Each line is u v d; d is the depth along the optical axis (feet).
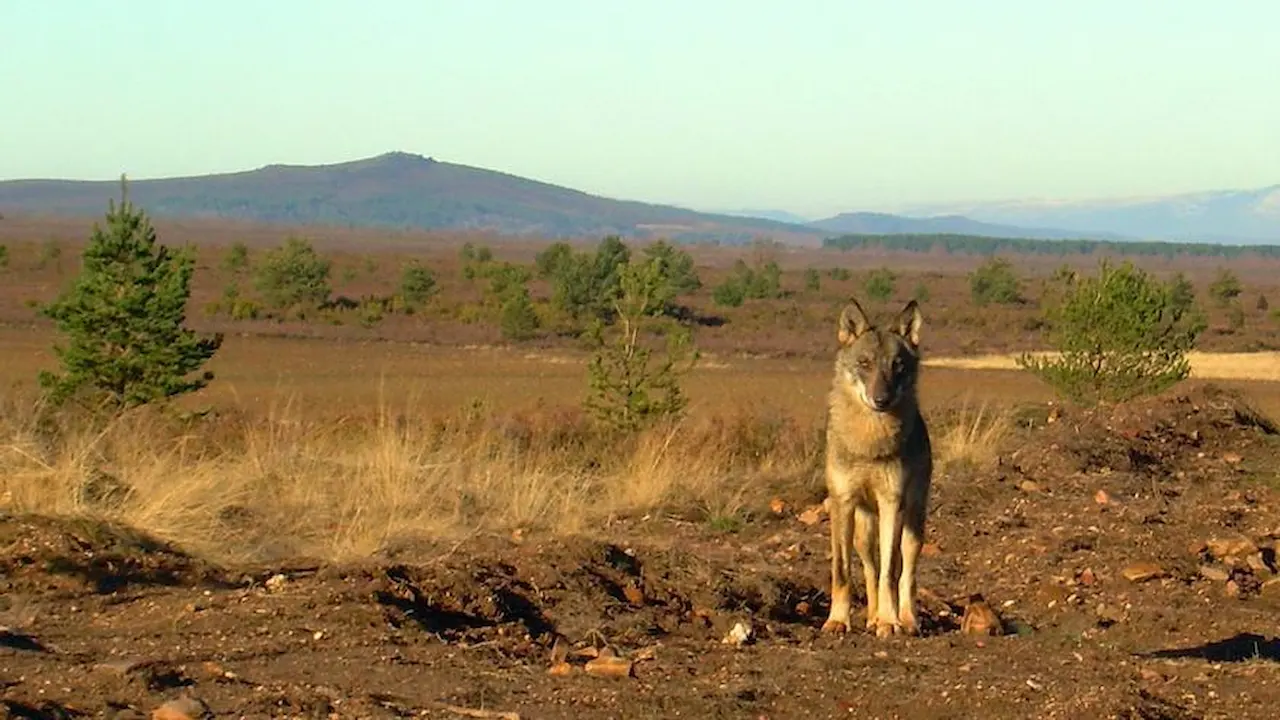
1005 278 343.46
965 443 54.54
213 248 536.01
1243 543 39.42
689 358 84.99
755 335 239.71
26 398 58.13
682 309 274.77
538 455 56.18
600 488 49.62
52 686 24.57
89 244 63.46
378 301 279.90
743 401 100.42
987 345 219.20
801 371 167.22
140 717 23.13
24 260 362.94
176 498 40.06
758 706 24.20
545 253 361.92
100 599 31.45
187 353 63.31
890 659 27.61
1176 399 59.98
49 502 38.32
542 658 27.68
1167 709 23.38
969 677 25.71
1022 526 43.09
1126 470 50.85
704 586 34.50
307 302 270.46
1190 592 35.58
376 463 46.91
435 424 61.98
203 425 59.26
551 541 36.24
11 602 31.04
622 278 66.85
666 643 29.30
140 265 64.03
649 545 39.06
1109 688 24.08
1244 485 48.75
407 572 32.58
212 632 28.63
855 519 33.22
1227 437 56.65
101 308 61.98
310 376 147.74
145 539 37.01
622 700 24.34
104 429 50.47
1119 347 68.80
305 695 24.14
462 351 196.44
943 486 47.73
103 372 61.82
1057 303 78.64
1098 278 70.49
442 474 47.67
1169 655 30.19
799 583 36.52
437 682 25.35
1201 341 227.81
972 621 32.40
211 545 38.01
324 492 45.65
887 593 31.71
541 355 190.49
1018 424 62.85
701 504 46.62
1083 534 41.29
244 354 178.29
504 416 66.85
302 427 59.72
